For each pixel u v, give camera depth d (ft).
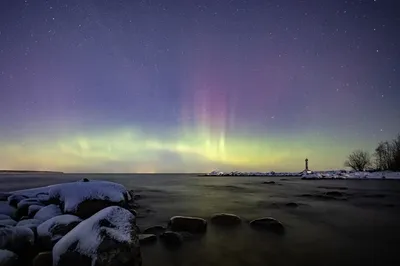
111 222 15.21
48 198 26.32
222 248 19.81
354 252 19.31
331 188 78.13
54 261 13.71
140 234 21.89
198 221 24.35
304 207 40.04
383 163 161.99
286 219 30.63
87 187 26.14
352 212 35.70
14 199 28.96
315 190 72.18
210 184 107.14
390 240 22.36
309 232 24.81
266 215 33.01
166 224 26.58
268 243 21.24
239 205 42.06
